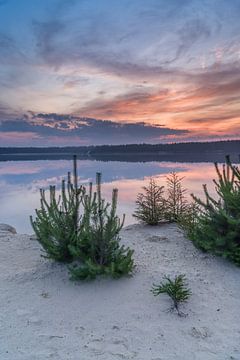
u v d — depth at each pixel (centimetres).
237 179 666
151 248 720
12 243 815
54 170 4969
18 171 4866
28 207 1839
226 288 526
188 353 376
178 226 901
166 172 3631
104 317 452
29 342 399
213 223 657
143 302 484
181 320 440
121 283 534
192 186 2200
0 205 1906
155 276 559
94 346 391
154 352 379
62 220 593
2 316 457
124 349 385
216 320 439
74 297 505
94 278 546
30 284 554
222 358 366
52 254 601
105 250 555
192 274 571
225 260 632
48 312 467
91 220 587
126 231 928
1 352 380
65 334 415
